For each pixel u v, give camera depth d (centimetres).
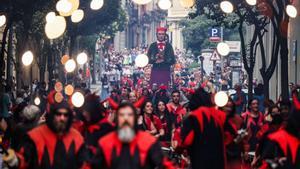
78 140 1376
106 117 1591
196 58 10088
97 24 6488
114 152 1248
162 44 6175
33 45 5462
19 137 1683
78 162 1372
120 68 7738
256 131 2125
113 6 6575
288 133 1445
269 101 2173
